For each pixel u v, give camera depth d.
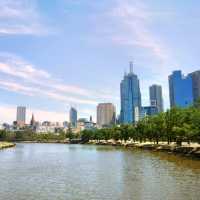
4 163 90.75
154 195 41.06
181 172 62.25
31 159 106.69
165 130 137.00
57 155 129.50
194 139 101.69
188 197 39.47
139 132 191.75
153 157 102.75
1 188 47.78
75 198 40.25
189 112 116.06
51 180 55.62
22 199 40.06
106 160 98.25
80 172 67.12
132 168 72.12
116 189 45.88
